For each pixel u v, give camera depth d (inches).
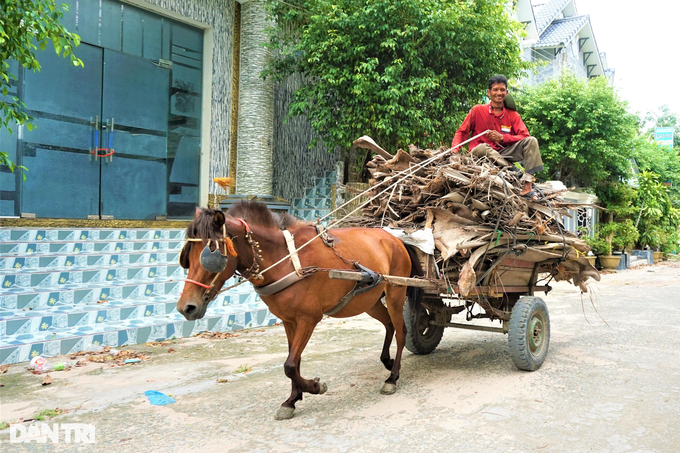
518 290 217.8
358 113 371.9
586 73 981.8
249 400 166.6
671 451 127.2
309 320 150.8
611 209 751.7
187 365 207.8
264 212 151.2
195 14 400.5
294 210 452.8
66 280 267.6
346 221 219.1
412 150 209.2
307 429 142.3
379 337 269.4
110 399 166.4
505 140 216.7
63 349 215.0
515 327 191.5
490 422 146.4
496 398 167.3
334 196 426.3
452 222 191.2
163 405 161.2
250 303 306.7
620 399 165.5
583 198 689.6
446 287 187.5
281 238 151.3
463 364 213.6
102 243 307.4
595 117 589.6
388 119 363.3
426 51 368.8
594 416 150.7
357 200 399.9
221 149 421.1
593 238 698.8
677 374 194.5
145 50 380.8
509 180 199.2
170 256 327.0
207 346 240.8
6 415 151.8
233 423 146.8
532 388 177.2
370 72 357.1
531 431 139.6
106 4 357.1
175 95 400.2
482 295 197.3
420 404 163.3
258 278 145.1
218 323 270.8
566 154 600.7
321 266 152.8
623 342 252.5
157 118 390.3
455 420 148.5
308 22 417.1
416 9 344.5
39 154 327.6
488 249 181.8
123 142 370.9
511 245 190.2
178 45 400.5
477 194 187.9
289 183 469.7
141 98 380.2
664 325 298.8
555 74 827.4
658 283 546.0
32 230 291.6
